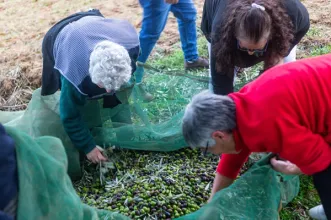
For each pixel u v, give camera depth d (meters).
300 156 2.08
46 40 3.01
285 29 2.47
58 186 1.86
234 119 2.07
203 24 3.17
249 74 4.34
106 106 3.09
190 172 3.23
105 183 3.23
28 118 3.26
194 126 2.09
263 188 2.54
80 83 2.72
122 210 2.91
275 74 2.12
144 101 3.69
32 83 4.73
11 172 1.68
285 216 2.92
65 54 2.78
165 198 2.98
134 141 3.40
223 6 2.68
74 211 1.90
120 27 3.00
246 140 2.07
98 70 2.56
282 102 2.02
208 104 2.08
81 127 3.05
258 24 2.33
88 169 3.34
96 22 2.92
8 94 4.67
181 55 5.02
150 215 2.88
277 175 2.67
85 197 3.11
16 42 5.84
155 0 3.83
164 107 3.75
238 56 2.62
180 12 4.32
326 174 2.29
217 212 2.37
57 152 2.04
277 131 2.01
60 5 6.99
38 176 1.79
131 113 3.44
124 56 2.62
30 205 1.72
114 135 3.38
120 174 3.28
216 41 2.69
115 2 6.80
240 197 2.47
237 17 2.43
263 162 2.65
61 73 2.77
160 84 3.81
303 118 2.05
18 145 1.78
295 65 2.16
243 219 2.39
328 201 2.35
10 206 1.69
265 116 2.00
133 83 3.27
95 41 2.80
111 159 3.38
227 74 2.78
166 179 3.15
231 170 2.61
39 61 5.16
